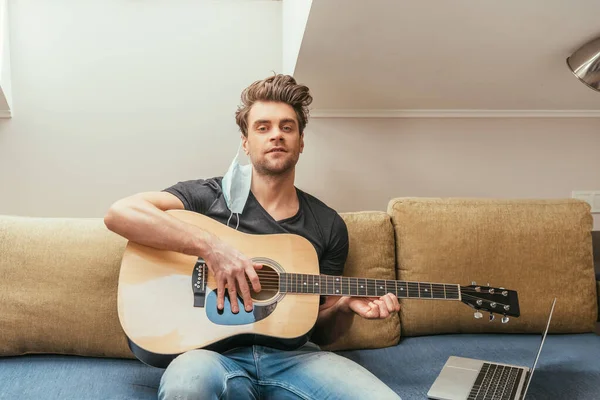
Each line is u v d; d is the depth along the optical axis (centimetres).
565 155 305
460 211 227
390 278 219
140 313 171
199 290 174
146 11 278
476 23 214
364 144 293
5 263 194
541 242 227
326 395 163
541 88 272
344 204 293
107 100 276
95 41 275
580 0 196
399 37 227
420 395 173
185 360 157
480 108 296
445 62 248
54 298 193
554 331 227
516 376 179
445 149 298
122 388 175
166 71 280
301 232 193
